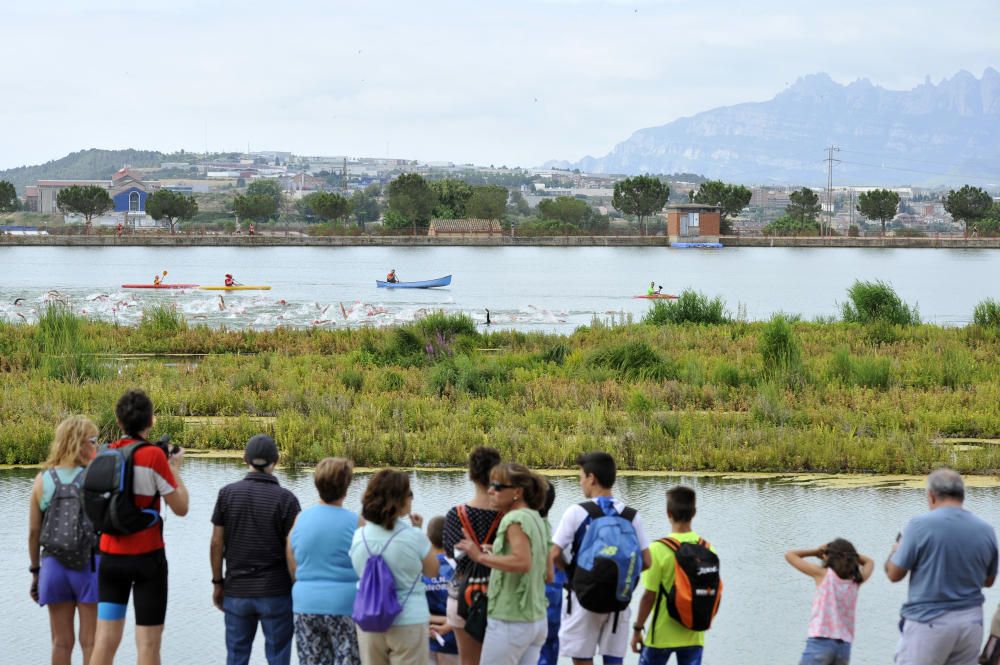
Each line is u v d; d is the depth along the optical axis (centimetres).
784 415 2658
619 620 1007
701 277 11925
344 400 2761
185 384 3077
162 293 8431
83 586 1050
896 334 4372
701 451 2345
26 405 2605
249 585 1010
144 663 1005
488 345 4375
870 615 1440
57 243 19362
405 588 930
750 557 1677
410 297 8369
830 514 1934
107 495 977
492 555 919
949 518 962
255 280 10512
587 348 3966
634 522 991
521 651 943
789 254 18900
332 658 970
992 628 1027
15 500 1975
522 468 945
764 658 1284
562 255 17675
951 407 2819
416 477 2177
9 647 1290
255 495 1014
